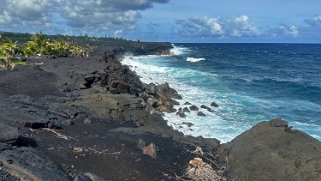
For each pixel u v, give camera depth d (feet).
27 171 35.45
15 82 99.30
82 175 39.96
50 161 41.83
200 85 143.13
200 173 50.67
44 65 139.74
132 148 55.16
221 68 223.30
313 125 86.43
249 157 52.75
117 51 304.30
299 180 46.65
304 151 49.42
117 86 102.27
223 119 88.99
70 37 456.86
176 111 95.25
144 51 388.37
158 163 51.65
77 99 81.00
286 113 98.78
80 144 52.95
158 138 63.77
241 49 608.60
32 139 50.44
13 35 356.38
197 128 80.33
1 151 38.86
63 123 63.26
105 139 57.93
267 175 49.34
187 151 58.95
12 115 58.80
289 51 552.82
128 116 78.02
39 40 194.70
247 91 134.41
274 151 51.06
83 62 148.87
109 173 45.44
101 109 76.59
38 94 86.02
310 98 124.47
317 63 299.99
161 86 117.70
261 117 92.68
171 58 307.78
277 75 198.39
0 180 32.99
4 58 136.56
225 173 53.47
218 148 61.11
